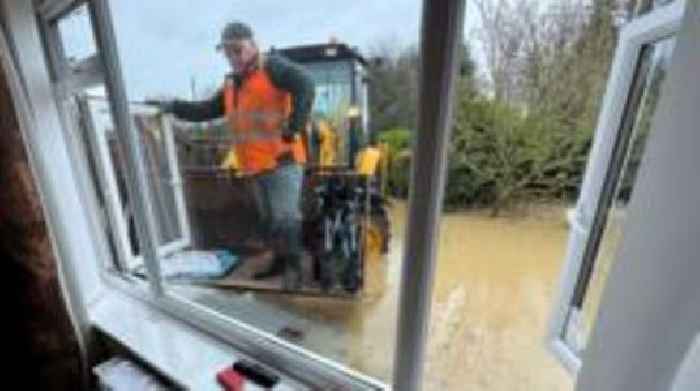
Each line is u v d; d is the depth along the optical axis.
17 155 1.19
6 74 1.17
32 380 1.45
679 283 0.37
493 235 0.87
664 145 0.37
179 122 1.44
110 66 1.26
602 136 0.70
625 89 0.65
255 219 1.47
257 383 1.11
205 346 1.32
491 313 0.92
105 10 1.21
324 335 1.18
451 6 0.60
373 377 1.01
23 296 1.31
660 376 0.40
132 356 1.36
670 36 0.57
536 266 0.85
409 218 0.74
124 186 1.57
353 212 1.16
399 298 0.81
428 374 0.97
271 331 1.26
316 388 1.07
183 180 1.52
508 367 0.92
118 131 1.33
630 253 0.41
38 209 1.26
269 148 1.34
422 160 0.69
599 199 0.72
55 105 1.47
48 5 1.37
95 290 1.68
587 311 0.78
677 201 0.37
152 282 1.51
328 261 1.24
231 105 1.34
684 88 0.35
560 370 0.86
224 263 1.51
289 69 1.15
